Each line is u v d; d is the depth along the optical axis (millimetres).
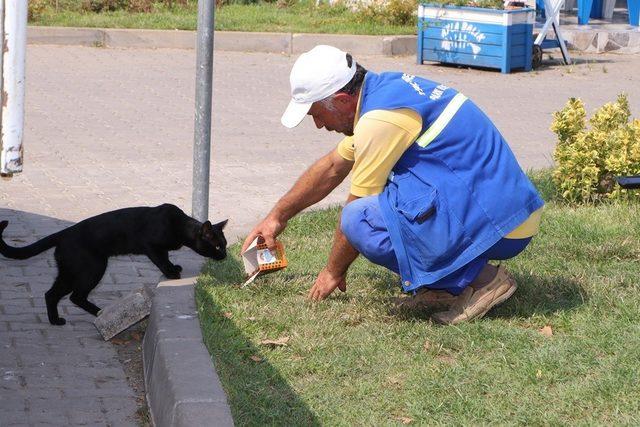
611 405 5430
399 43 20422
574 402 5480
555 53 21422
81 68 17750
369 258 6457
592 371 5844
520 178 6355
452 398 5539
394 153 6098
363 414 5398
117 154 12102
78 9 22078
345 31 20891
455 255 6258
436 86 6316
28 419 5590
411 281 6324
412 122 6078
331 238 8586
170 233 7328
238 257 7961
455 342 6234
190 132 13484
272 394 5605
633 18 22938
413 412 5383
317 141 13234
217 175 11250
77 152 12117
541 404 5461
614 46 21922
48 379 6148
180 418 5059
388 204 6219
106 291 7637
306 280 7379
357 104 6254
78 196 10195
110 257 8055
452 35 19031
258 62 19141
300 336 6355
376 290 7227
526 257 7859
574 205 9695
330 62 6180
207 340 6121
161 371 5672
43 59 18375
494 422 5277
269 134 13547
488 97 16562
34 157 11781
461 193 6148
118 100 15352
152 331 6352
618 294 7023
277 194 10523
